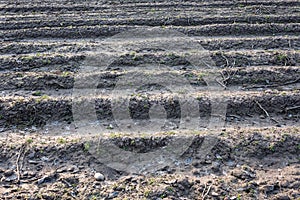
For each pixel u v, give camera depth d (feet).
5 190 12.45
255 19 23.82
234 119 16.01
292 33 22.58
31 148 13.99
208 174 13.30
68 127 15.40
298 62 19.62
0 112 15.66
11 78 17.83
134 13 24.81
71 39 21.84
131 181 12.88
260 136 14.67
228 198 12.27
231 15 24.48
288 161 13.93
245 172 13.32
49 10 25.81
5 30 22.43
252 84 18.04
